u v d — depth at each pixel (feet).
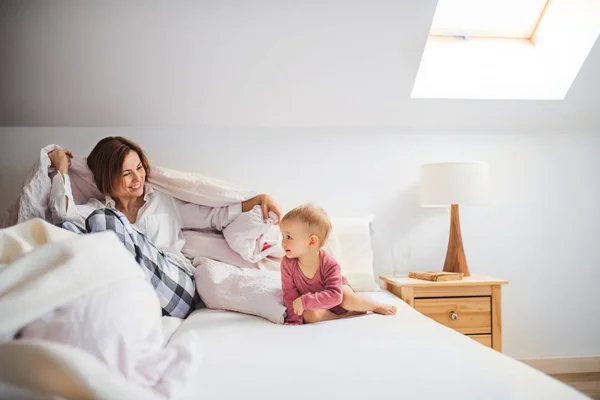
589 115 8.73
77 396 2.09
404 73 7.80
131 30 6.97
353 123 8.43
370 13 6.98
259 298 5.16
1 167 7.89
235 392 2.71
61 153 6.60
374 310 5.33
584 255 8.85
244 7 6.80
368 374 3.01
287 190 8.31
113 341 2.90
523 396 2.57
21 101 7.63
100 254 3.37
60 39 7.01
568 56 8.24
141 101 7.81
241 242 6.56
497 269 8.66
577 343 8.77
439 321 6.81
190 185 6.96
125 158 6.64
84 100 7.71
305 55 7.43
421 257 8.51
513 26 8.70
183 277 5.67
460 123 8.64
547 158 8.84
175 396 2.65
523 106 8.46
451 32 8.68
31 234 3.92
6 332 2.68
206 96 7.86
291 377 2.97
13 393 2.04
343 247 7.30
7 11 6.70
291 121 8.31
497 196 8.71
